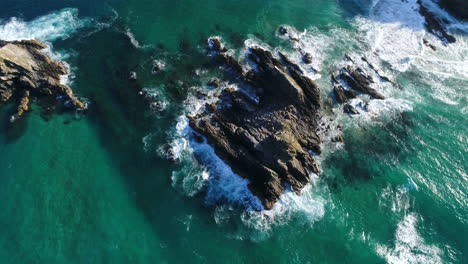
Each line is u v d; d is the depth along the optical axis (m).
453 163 40.19
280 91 42.34
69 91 45.00
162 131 41.75
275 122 39.59
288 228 34.66
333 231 34.47
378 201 36.78
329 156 39.91
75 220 34.88
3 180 37.53
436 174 39.16
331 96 45.19
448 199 37.19
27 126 42.12
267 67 44.94
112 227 34.59
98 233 34.09
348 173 38.78
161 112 43.47
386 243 33.78
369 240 33.88
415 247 33.56
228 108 42.62
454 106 45.78
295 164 36.84
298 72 46.78
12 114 42.88
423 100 46.25
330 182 37.94
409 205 36.59
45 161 39.25
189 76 47.09
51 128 42.16
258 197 35.88
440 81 48.53
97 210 35.69
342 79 47.28
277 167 36.38
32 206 35.66
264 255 33.03
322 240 33.91
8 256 32.41
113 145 40.94
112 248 33.19
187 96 44.78
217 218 35.28
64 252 32.75
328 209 35.88
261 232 34.34
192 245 33.59
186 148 40.03
